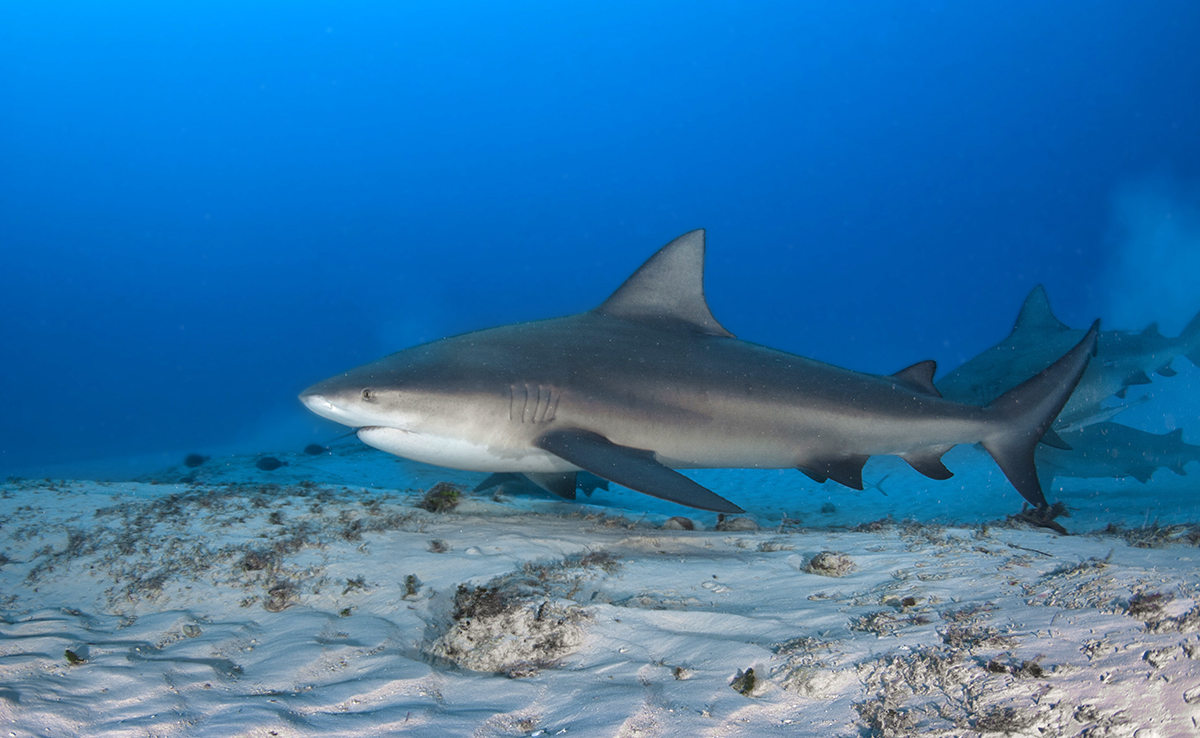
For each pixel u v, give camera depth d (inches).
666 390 232.8
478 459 229.3
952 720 100.0
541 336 237.8
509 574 175.2
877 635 131.4
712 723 105.2
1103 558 165.3
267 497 254.5
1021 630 124.2
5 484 273.6
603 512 263.1
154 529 209.6
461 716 111.1
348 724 108.7
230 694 121.0
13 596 169.2
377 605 161.5
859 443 246.8
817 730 102.3
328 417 218.7
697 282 251.3
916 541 204.5
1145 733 91.8
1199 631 111.0
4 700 115.6
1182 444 384.5
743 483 515.8
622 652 133.1
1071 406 392.8
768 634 137.7
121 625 154.6
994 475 471.5
